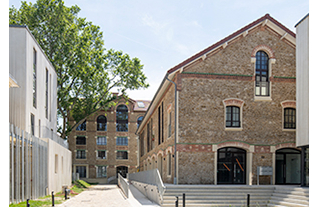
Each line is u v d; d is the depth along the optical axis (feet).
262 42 77.82
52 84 102.63
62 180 96.12
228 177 74.08
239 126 75.36
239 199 60.34
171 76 75.41
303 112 63.77
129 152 195.11
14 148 53.83
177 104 73.31
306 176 64.23
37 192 63.93
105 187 135.23
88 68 126.52
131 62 135.54
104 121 195.42
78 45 122.52
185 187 62.90
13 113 68.03
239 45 77.00
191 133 72.84
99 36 137.28
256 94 77.20
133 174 130.00
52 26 121.80
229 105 75.41
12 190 49.26
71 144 188.96
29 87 72.23
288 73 78.02
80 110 137.80
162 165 94.79
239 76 76.07
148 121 132.87
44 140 74.08
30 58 73.72
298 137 65.46
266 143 75.10
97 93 139.03
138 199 73.82
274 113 76.43
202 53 74.43
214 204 58.03
